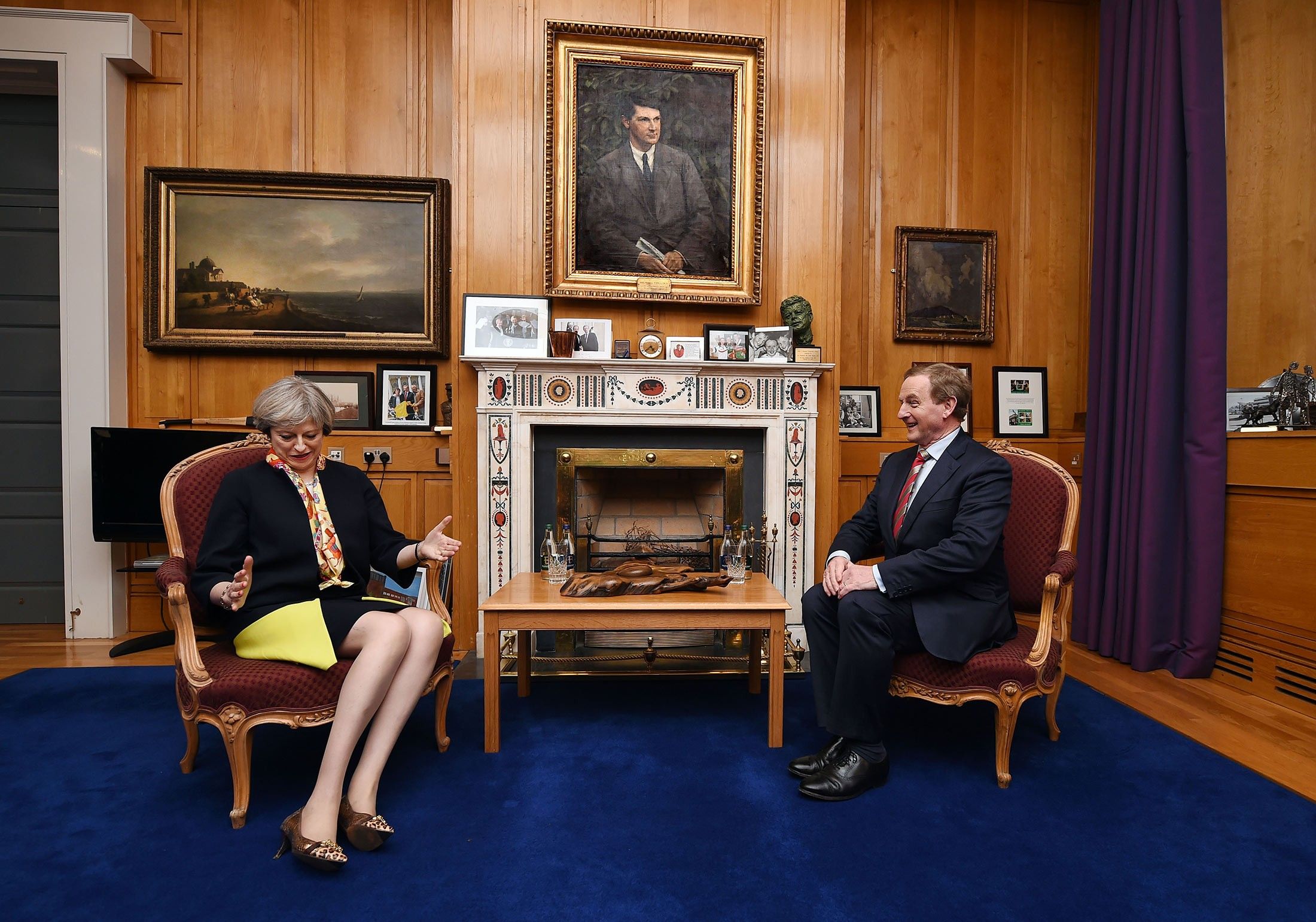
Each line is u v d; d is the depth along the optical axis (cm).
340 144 400
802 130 365
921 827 192
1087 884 167
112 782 215
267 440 245
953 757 237
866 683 212
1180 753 241
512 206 349
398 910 155
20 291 397
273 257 396
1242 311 360
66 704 281
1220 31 313
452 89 399
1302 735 257
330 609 202
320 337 399
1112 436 362
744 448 362
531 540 344
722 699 292
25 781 216
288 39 397
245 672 192
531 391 341
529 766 227
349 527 220
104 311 375
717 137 359
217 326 393
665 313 363
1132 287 349
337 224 399
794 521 355
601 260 356
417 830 188
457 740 248
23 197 397
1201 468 316
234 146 395
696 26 356
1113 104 366
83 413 374
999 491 221
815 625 231
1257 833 190
